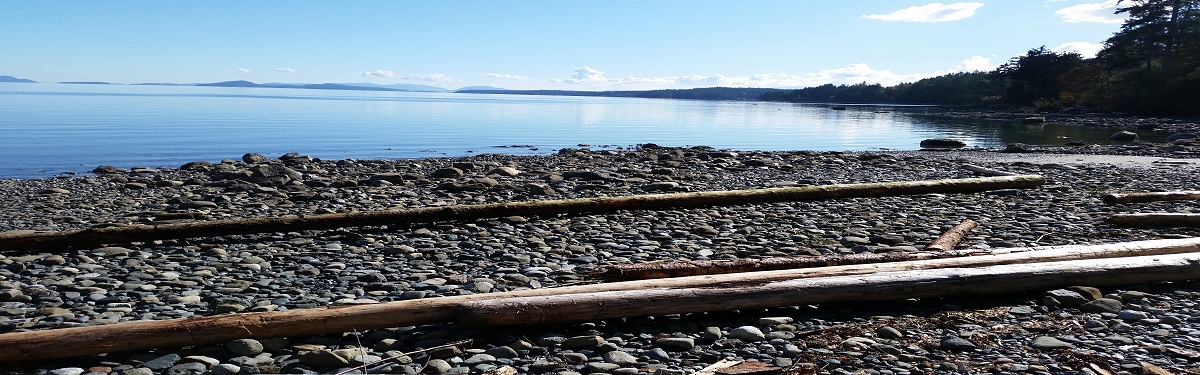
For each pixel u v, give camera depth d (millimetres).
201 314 5535
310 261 7422
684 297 5227
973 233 8977
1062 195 12500
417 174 16531
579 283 6496
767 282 5531
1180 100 68625
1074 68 95312
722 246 8273
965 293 5656
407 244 8281
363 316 4875
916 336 4902
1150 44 87875
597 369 4363
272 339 4750
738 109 109750
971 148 32938
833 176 17297
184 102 95125
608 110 95625
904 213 10555
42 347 4309
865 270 5953
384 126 47281
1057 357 4453
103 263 7270
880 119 69750
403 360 4473
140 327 4539
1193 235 8711
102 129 37719
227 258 7527
